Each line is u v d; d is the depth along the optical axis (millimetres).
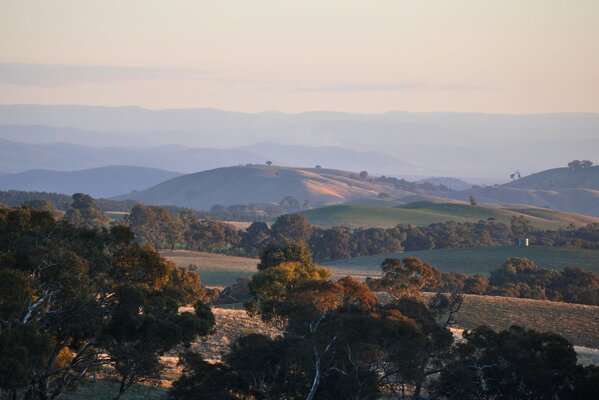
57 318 119125
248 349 136375
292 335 140250
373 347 132250
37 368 113562
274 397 134625
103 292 126312
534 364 147500
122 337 123125
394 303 162125
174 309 133750
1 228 127750
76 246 125938
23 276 108312
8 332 103562
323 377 135750
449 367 144250
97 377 155250
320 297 149875
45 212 133875
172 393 139625
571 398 150000
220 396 134250
